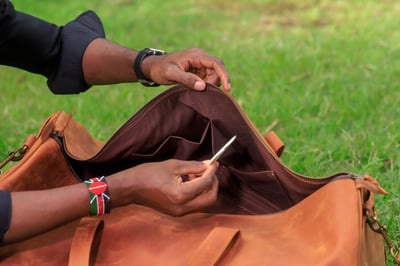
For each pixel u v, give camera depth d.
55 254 2.42
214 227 2.48
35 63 3.04
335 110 4.61
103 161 2.69
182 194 2.26
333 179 2.29
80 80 3.04
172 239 2.44
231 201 2.66
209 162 2.35
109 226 2.51
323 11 7.11
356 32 6.26
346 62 5.48
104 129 4.50
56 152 2.63
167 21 7.00
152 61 2.83
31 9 7.38
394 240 3.09
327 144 4.06
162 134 2.69
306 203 2.36
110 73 2.96
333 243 2.15
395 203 3.33
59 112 2.79
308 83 5.12
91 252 2.33
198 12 7.38
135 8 7.55
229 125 2.60
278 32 6.51
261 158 2.56
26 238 2.31
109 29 6.68
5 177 2.54
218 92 2.56
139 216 2.56
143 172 2.33
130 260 2.35
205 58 2.75
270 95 4.89
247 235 2.38
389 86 4.96
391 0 7.22
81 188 2.32
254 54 5.78
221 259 2.22
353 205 2.19
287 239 2.30
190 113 2.68
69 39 3.02
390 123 4.29
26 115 4.91
